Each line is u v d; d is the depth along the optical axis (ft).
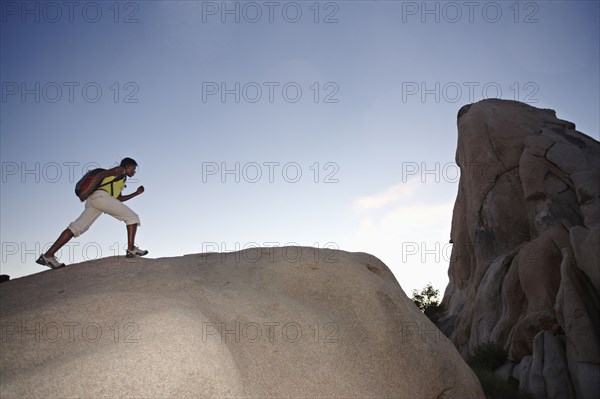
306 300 20.88
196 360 14.30
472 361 74.74
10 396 11.96
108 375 13.08
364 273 22.85
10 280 18.95
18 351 13.82
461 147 114.11
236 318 17.76
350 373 18.67
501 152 101.19
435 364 21.67
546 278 71.82
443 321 110.42
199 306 17.60
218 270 21.18
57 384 12.51
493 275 84.48
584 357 54.75
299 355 17.85
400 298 23.26
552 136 94.17
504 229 93.97
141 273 19.69
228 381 14.53
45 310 15.52
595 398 52.21
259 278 21.26
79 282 18.43
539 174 88.99
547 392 55.98
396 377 20.03
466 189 107.86
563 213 79.46
